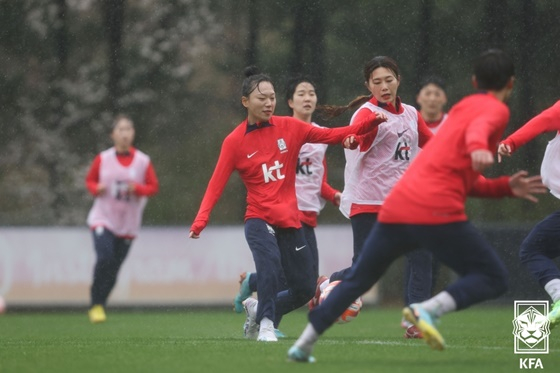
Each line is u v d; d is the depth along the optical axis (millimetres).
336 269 52656
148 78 62312
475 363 21562
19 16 62969
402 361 21891
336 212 57750
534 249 29312
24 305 53094
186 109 61781
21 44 63000
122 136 47062
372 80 29438
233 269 53281
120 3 62719
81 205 62344
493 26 57281
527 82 56844
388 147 29391
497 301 52906
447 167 19875
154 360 22359
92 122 62750
